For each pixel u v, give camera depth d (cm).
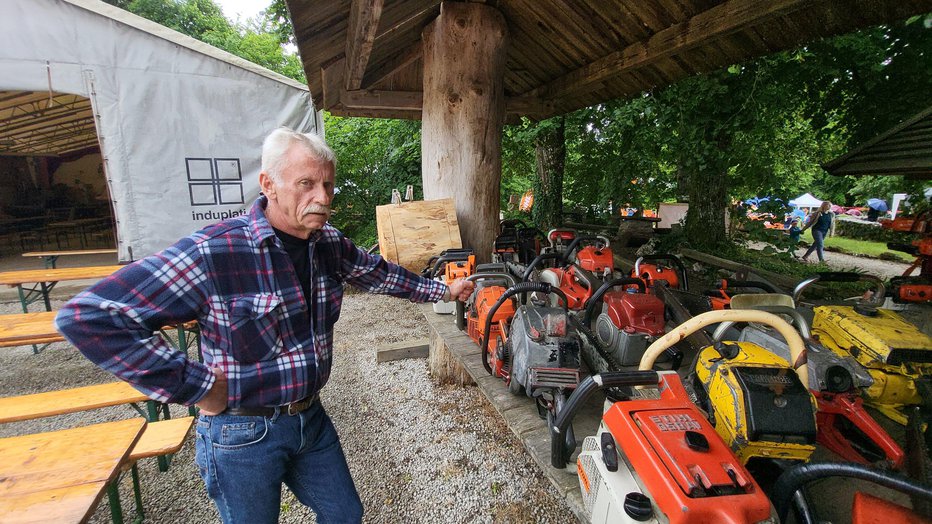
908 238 850
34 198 1341
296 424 135
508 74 474
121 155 493
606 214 1130
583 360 254
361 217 953
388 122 916
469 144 326
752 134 586
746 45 337
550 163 986
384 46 356
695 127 592
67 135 1143
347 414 333
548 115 566
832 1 262
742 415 136
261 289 123
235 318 120
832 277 256
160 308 109
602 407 218
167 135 514
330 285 146
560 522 226
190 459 285
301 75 1641
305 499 154
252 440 128
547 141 951
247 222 127
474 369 245
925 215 339
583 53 381
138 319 104
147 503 245
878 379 215
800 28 295
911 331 220
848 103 585
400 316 590
